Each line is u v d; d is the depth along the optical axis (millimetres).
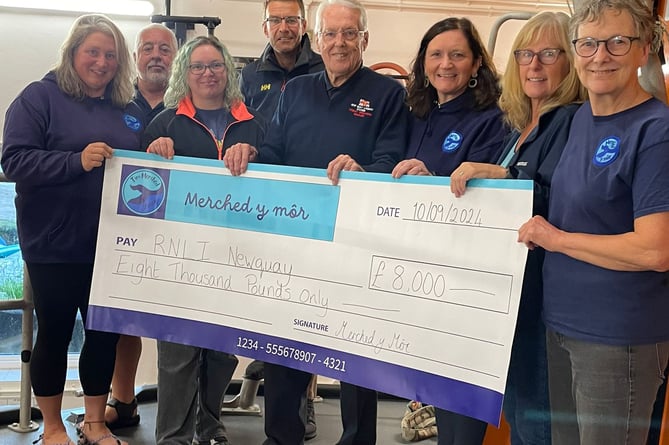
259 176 1877
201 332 1952
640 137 1236
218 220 1930
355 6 1950
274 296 1860
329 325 1779
